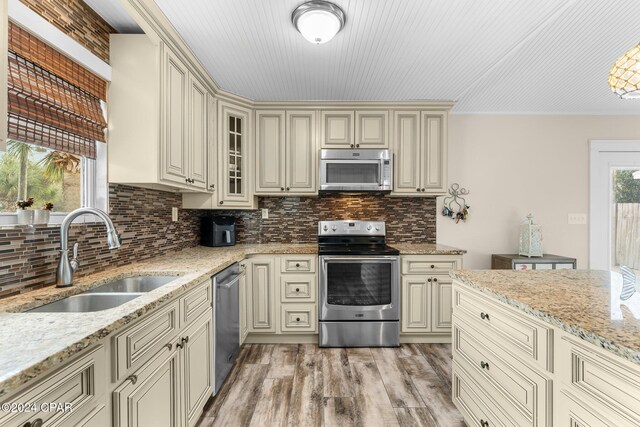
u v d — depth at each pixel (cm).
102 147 168
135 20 153
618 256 331
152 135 168
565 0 155
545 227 332
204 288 170
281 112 289
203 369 167
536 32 182
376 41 190
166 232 237
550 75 244
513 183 332
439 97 280
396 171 289
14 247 119
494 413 126
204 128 239
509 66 228
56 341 75
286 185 288
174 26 173
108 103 169
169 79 183
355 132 288
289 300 264
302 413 174
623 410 72
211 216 289
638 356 66
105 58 168
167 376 127
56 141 140
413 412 175
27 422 64
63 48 139
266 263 264
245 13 162
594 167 331
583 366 84
